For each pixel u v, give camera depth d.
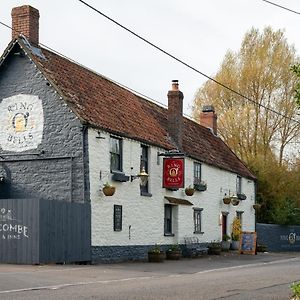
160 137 30.17
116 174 25.20
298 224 46.22
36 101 24.83
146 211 27.86
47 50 26.38
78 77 26.83
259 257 32.69
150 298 12.56
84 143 23.75
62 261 21.77
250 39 47.25
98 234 23.88
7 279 15.69
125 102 29.61
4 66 25.50
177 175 29.14
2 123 25.42
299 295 11.81
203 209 34.47
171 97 32.50
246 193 41.72
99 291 13.58
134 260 26.38
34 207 20.95
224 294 13.66
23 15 25.48
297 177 47.22
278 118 45.69
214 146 39.34
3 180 25.03
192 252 31.16
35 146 24.69
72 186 23.81
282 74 45.38
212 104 47.22
